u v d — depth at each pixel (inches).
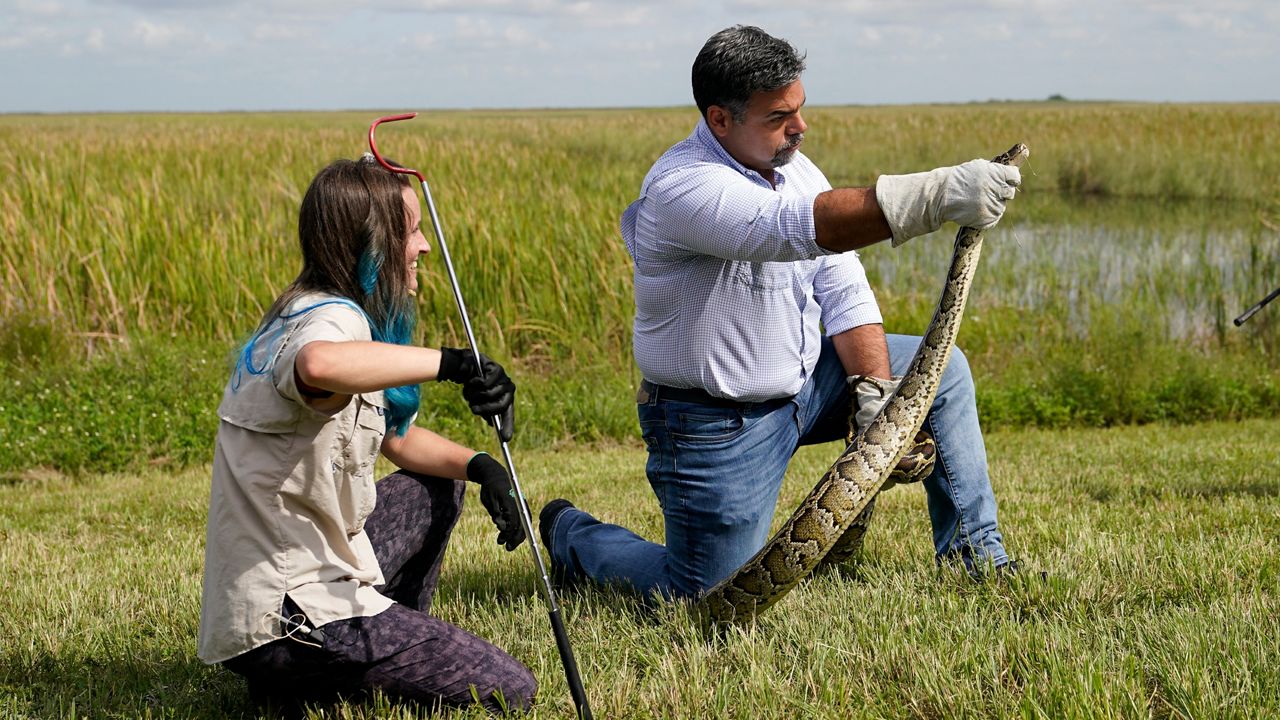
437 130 2297.0
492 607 175.6
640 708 133.0
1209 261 661.9
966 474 173.9
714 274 152.9
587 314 474.6
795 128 150.1
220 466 124.0
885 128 2034.9
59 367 400.8
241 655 124.8
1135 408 439.2
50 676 150.3
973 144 1748.3
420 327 462.3
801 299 162.1
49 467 349.7
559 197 643.5
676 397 161.8
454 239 495.2
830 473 153.6
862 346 169.2
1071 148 1477.6
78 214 525.0
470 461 139.7
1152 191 1343.5
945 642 143.3
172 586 192.1
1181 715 122.2
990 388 450.0
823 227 133.4
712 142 153.6
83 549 237.1
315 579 125.1
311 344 114.6
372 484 132.0
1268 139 1467.8
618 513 253.6
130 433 361.7
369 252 125.3
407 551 147.3
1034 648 140.4
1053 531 207.0
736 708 131.0
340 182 124.8
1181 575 168.7
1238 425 414.9
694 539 165.2
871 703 130.8
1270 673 129.4
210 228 518.0
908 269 692.7
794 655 144.8
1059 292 569.6
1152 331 495.5
